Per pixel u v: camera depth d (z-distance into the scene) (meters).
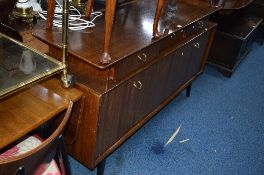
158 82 1.53
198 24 1.70
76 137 1.22
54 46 1.15
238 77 2.56
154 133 1.77
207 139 1.79
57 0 1.40
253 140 1.85
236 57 2.43
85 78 1.17
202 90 2.29
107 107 1.17
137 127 1.50
